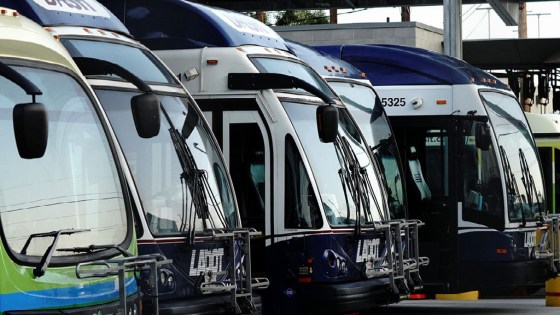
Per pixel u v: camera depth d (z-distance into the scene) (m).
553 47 51.03
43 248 9.92
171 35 19.30
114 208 11.27
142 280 13.88
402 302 31.33
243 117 19.08
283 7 44.78
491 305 29.97
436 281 26.45
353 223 19.58
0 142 9.80
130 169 14.41
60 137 10.66
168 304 14.23
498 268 26.14
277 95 19.11
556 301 29.23
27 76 10.30
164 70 15.56
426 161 26.66
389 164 23.83
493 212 26.23
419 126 26.69
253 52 19.25
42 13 13.82
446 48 36.88
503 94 27.59
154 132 12.22
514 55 52.00
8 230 9.60
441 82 26.64
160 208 14.55
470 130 26.47
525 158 27.58
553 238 27.38
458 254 26.34
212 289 14.84
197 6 19.34
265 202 19.08
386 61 27.12
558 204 35.19
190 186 15.06
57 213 10.32
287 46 21.31
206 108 19.11
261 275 19.25
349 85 23.36
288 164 19.05
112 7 19.50
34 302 9.57
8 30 10.27
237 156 19.16
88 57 14.11
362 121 23.42
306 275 18.91
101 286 10.59
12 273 9.40
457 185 26.33
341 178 19.67
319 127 17.80
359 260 19.61
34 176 10.10
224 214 15.68
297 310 18.95
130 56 14.98
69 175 10.65
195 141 15.53
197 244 14.78
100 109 11.45
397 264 20.61
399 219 21.75
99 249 10.76
